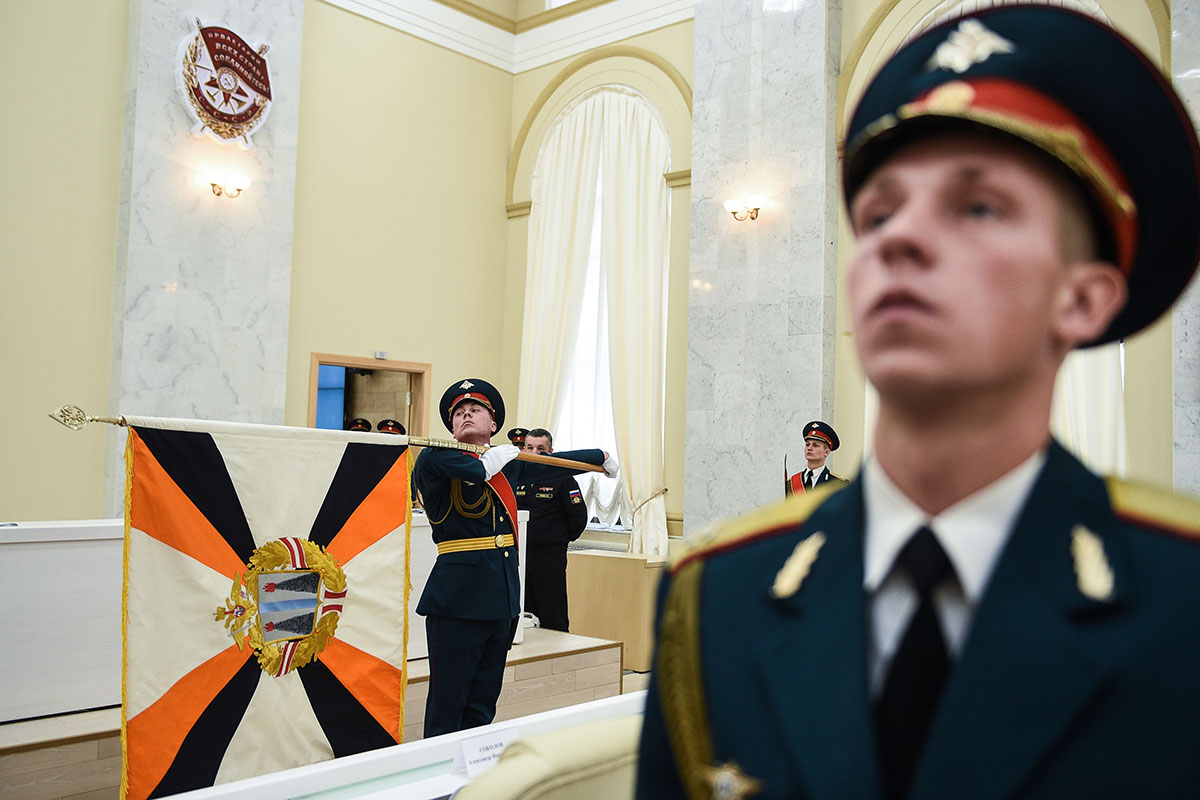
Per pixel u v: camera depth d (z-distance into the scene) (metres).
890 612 0.44
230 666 2.40
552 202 9.10
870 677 0.44
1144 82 0.43
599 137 8.87
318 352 8.05
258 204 7.47
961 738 0.39
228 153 7.33
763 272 7.41
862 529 0.47
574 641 5.01
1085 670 0.38
